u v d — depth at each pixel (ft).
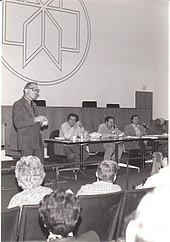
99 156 28.91
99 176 9.87
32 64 30.40
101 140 21.74
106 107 33.14
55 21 31.53
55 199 6.26
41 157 19.56
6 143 27.25
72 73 32.81
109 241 9.14
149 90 37.99
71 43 32.58
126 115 33.73
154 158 13.52
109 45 35.01
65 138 22.62
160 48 38.58
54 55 31.60
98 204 8.72
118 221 9.15
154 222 7.98
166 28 38.65
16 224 7.64
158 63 38.52
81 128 23.32
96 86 34.37
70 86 32.73
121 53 35.88
